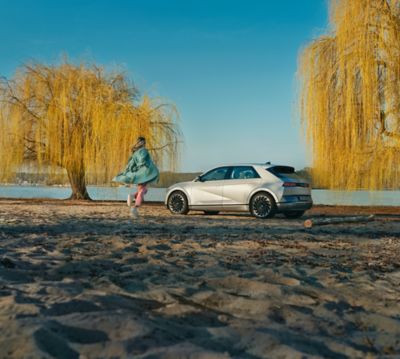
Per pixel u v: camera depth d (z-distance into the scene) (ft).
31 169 79.46
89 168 74.28
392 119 51.96
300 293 13.38
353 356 8.57
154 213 45.80
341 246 23.53
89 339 8.73
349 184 54.29
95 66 78.07
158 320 10.21
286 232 29.50
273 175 42.70
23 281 13.67
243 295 13.03
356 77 53.11
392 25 51.13
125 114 73.77
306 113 55.31
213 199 44.55
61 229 27.86
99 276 14.79
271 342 8.94
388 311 11.94
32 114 76.28
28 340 8.28
